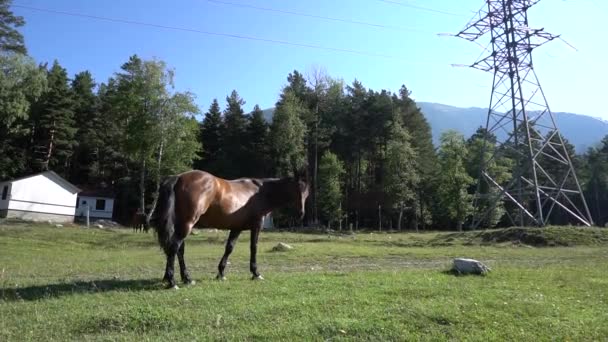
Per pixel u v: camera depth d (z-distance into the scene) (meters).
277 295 9.84
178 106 65.19
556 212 87.12
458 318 8.11
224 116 88.75
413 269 16.53
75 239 31.05
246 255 21.14
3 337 7.02
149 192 76.00
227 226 11.91
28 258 18.64
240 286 10.86
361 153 87.50
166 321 7.80
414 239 37.59
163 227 10.40
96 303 9.05
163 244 10.45
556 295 10.78
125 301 9.15
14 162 72.44
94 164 81.25
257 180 12.45
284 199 12.67
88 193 71.38
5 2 46.66
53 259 18.55
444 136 78.69
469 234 35.53
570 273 14.96
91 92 89.38
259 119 82.38
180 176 10.93
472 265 14.08
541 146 42.16
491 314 8.50
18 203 59.03
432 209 82.94
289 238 38.22
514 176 45.31
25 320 7.88
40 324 7.65
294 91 85.00
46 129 74.50
